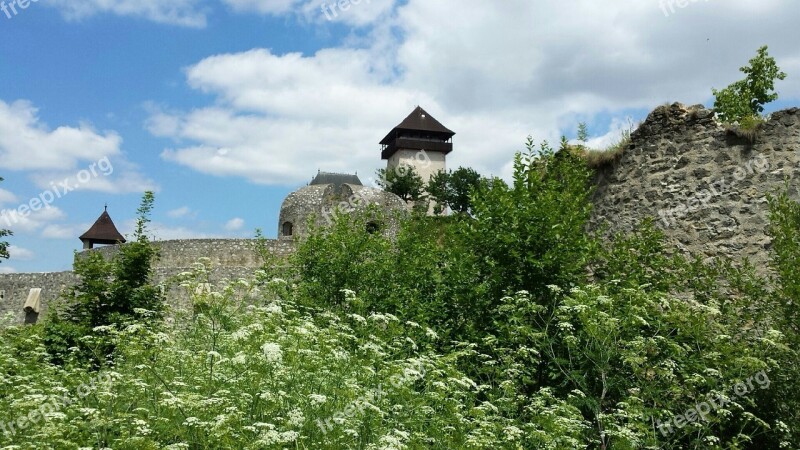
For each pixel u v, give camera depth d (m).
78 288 14.84
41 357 9.41
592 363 8.66
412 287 12.73
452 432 6.58
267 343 6.39
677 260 9.69
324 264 14.02
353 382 6.57
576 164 11.96
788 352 8.19
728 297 9.63
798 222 9.05
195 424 5.96
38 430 6.07
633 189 12.16
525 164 11.17
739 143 11.10
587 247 10.23
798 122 10.61
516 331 8.89
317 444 6.02
